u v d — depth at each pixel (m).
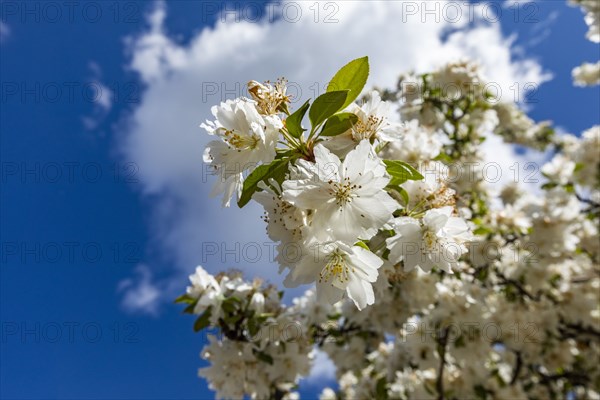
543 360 4.91
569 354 4.89
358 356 5.79
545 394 5.65
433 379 4.68
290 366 3.90
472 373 4.65
